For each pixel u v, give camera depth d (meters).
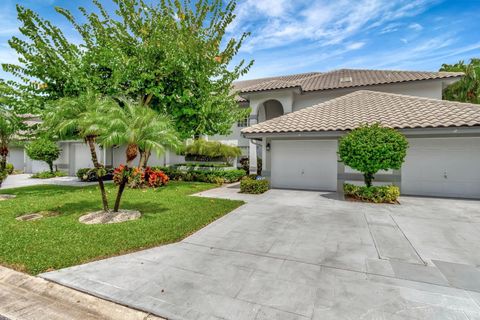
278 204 10.27
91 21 14.80
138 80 13.99
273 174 14.79
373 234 6.52
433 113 11.56
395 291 3.83
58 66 13.73
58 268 4.58
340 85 18.64
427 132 10.58
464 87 25.55
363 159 9.87
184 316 3.28
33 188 14.60
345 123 12.34
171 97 14.54
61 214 8.43
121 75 13.63
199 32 16.19
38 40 13.54
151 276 4.31
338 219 7.96
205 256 5.17
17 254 5.07
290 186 14.48
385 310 3.38
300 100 20.14
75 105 7.98
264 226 7.28
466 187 11.44
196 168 19.86
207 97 15.41
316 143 13.95
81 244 5.62
